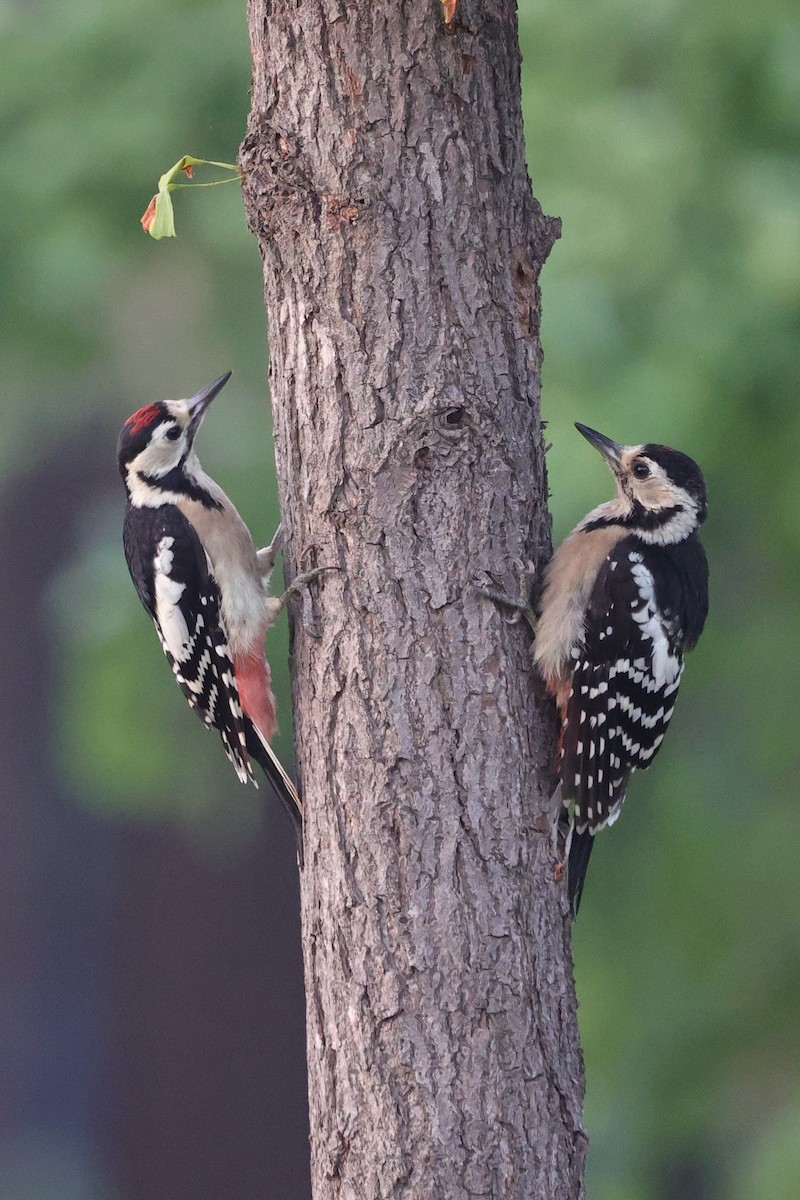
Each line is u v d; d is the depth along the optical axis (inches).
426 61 281.1
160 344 605.0
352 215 281.9
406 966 276.4
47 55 534.3
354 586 284.4
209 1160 797.9
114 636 558.6
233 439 575.5
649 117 471.2
